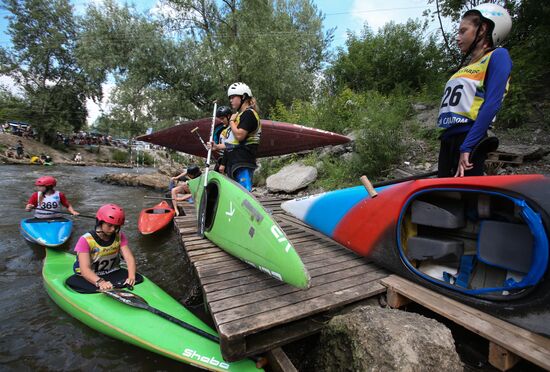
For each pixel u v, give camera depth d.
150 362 2.37
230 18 12.91
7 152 20.03
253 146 3.50
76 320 2.84
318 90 11.90
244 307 2.13
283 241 2.33
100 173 16.23
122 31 13.59
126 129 22.06
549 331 1.73
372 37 10.27
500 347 1.75
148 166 26.64
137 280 3.12
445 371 1.63
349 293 2.35
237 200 2.94
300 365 2.20
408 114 7.53
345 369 1.79
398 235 2.53
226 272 2.72
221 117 3.76
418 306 2.53
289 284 2.31
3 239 5.07
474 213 2.36
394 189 2.57
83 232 5.50
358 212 2.91
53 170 16.66
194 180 4.58
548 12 6.30
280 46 13.41
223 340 1.84
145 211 6.21
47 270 3.53
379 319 1.83
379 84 9.67
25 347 2.55
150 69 13.63
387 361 1.59
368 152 5.71
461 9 7.98
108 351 2.49
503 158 4.67
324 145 6.34
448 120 2.41
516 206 2.00
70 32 25.12
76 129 28.95
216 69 12.81
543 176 1.82
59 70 25.77
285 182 6.71
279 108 10.89
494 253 2.02
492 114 2.06
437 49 9.45
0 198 8.07
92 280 2.83
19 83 25.47
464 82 2.28
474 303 2.05
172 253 4.71
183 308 2.82
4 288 3.52
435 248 2.35
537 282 1.76
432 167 5.39
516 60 6.08
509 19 2.17
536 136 5.19
